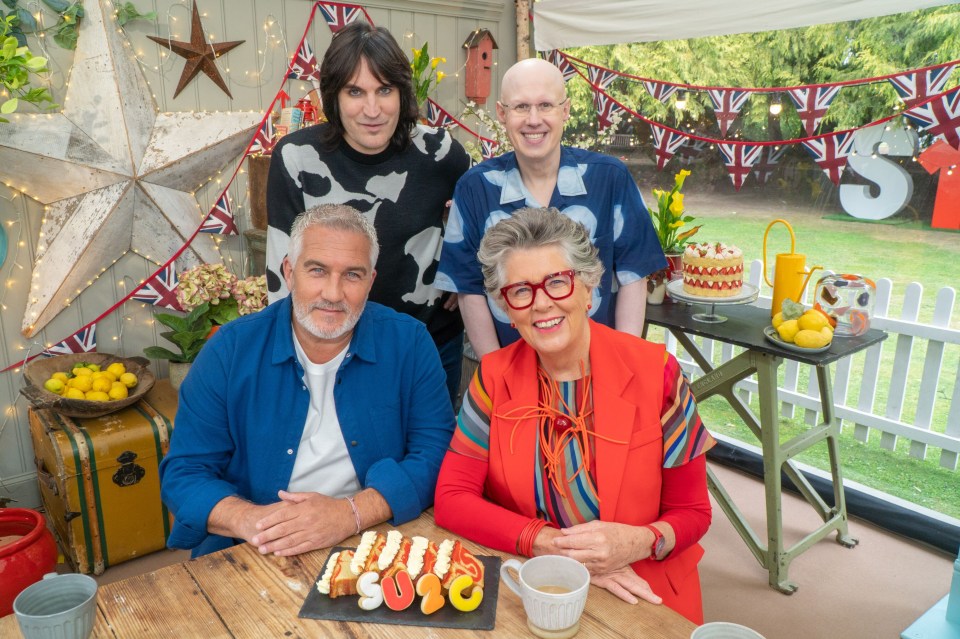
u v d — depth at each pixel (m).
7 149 2.55
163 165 2.89
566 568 1.02
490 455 1.34
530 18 3.80
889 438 3.07
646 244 2.00
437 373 1.55
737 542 2.72
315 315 1.36
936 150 2.57
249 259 3.21
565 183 1.93
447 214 2.41
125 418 2.50
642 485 1.26
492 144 3.93
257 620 1.04
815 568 2.53
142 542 2.52
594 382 1.27
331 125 1.99
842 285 2.37
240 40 3.00
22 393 2.41
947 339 2.79
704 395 2.60
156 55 2.81
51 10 2.58
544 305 1.21
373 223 2.07
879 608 2.29
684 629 1.02
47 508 2.71
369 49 1.86
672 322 2.58
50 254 2.71
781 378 4.05
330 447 1.47
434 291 2.23
